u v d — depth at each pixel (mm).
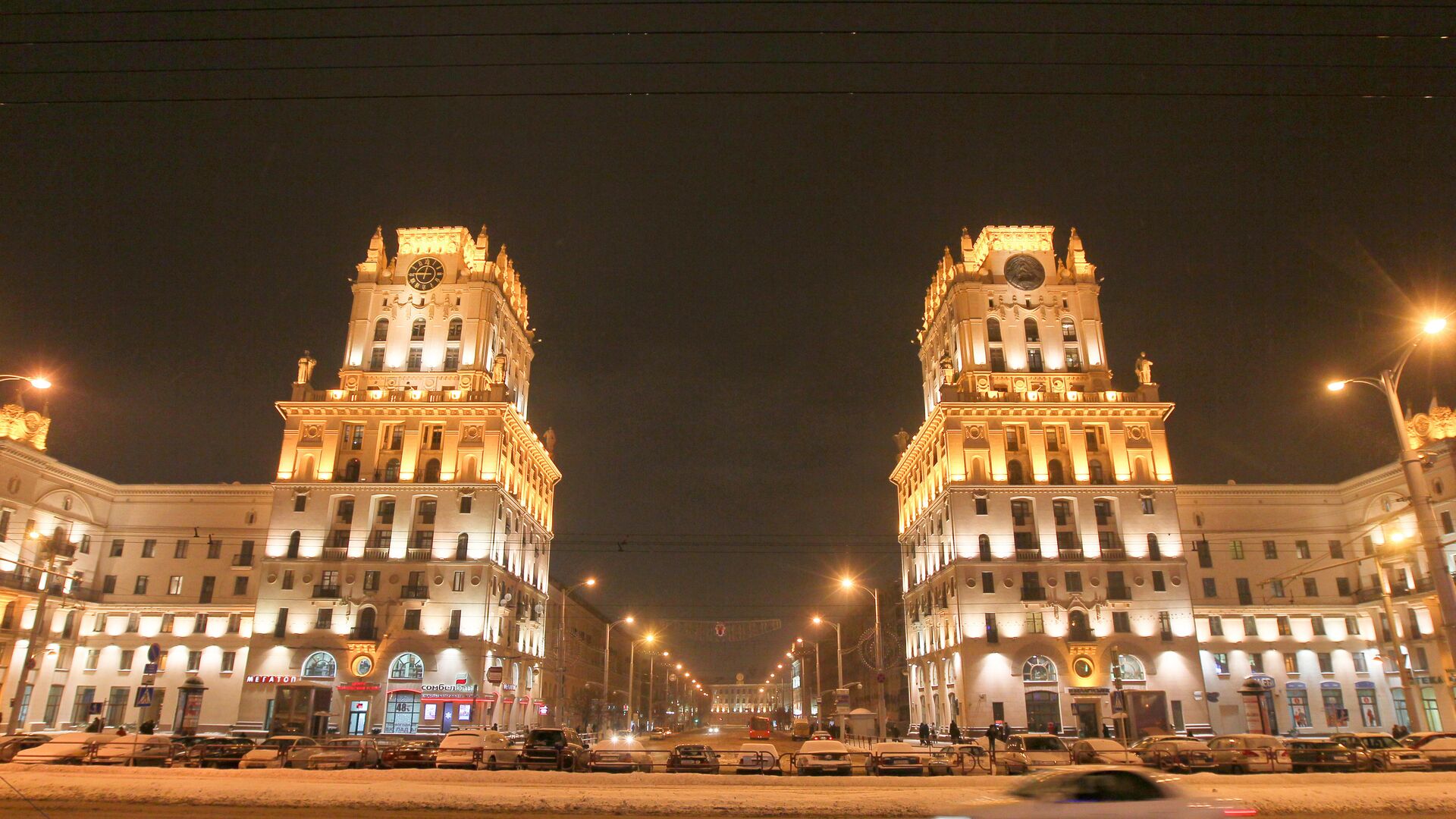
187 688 60594
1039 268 82438
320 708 65812
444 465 72250
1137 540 71062
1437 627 68625
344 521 71438
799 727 90625
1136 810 14906
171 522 78750
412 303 80125
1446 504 67562
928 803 22469
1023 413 74625
